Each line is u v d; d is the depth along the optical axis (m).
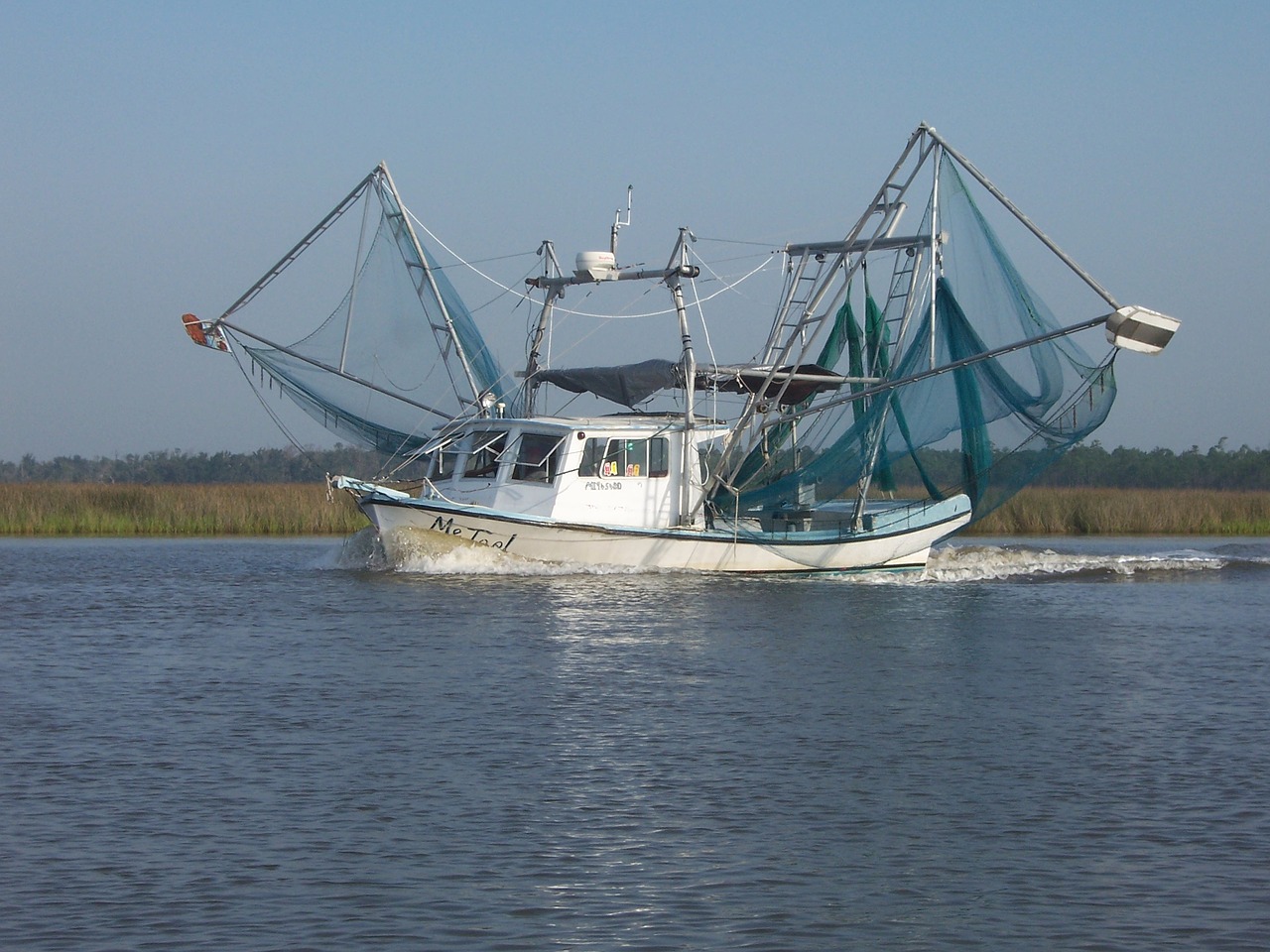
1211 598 49.94
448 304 57.31
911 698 29.86
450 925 16.73
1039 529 88.62
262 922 16.78
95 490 87.62
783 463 55.12
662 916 17.03
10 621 41.41
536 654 35.28
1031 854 19.30
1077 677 32.59
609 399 54.56
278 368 55.44
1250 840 19.88
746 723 27.14
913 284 52.28
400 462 57.78
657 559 53.34
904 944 16.28
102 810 21.06
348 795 21.86
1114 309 48.25
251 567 58.34
